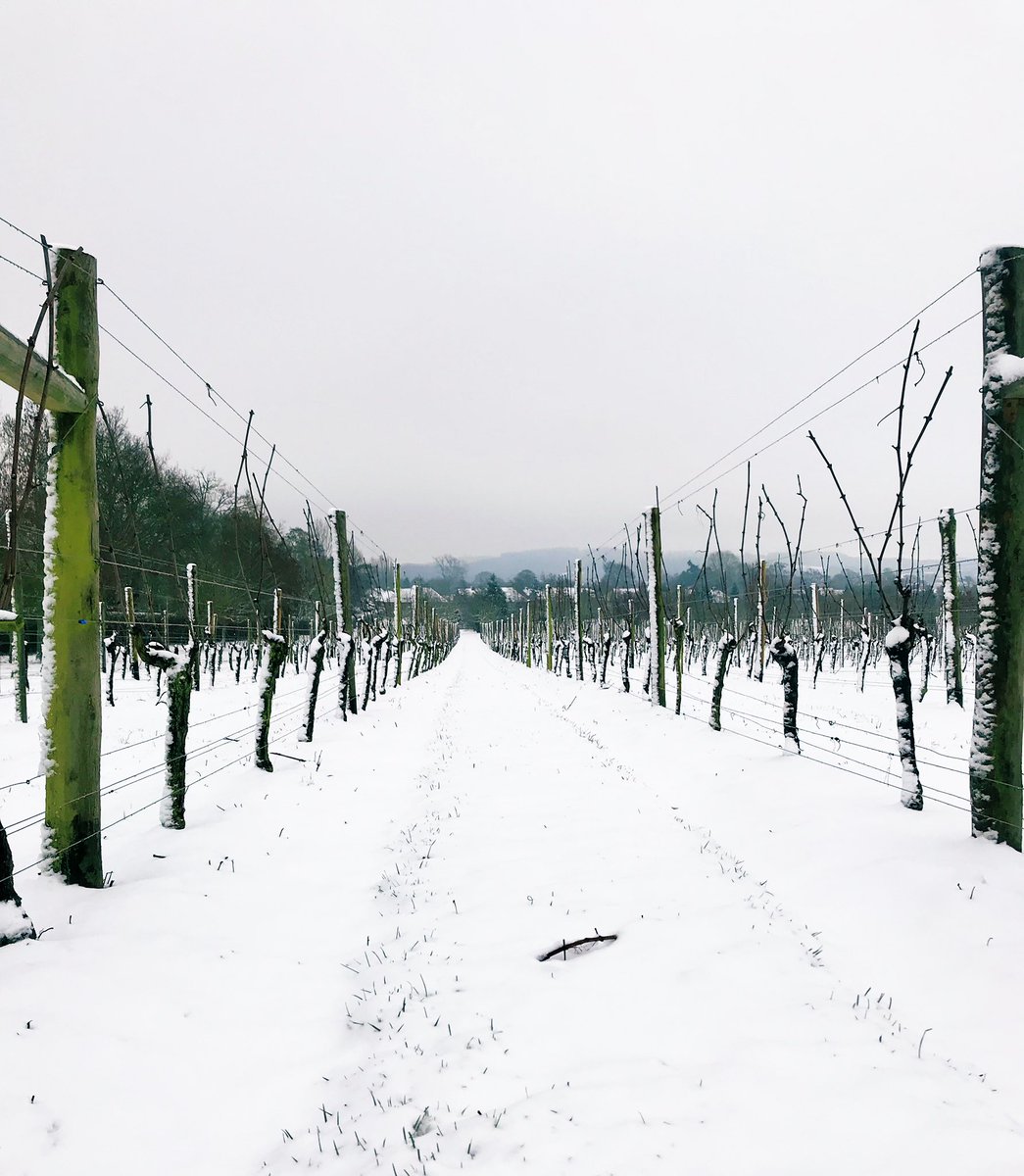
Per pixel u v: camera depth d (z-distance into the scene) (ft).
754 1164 9.66
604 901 19.75
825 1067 11.94
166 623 26.50
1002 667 19.40
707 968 15.53
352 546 71.00
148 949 15.96
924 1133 10.23
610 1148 10.15
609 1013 14.08
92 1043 12.60
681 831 26.13
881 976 16.05
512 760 41.47
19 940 14.90
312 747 43.60
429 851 25.16
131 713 62.69
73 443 18.94
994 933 16.33
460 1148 10.58
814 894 20.43
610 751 46.42
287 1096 12.51
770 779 31.32
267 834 25.63
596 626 152.46
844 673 117.29
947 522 65.98
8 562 15.60
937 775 34.40
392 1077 12.71
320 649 45.85
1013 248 19.19
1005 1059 12.85
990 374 19.43
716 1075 11.80
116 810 28.45
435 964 16.79
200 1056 13.10
